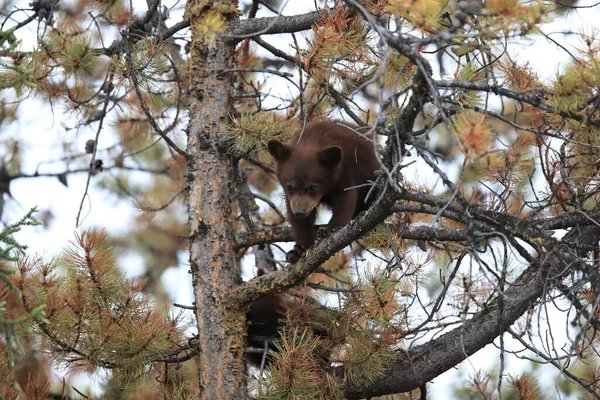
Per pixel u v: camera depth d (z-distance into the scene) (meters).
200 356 9.71
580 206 9.16
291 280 9.42
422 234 10.45
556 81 8.02
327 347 9.93
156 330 9.60
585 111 8.40
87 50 11.70
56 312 9.30
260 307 11.33
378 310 9.35
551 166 10.12
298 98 11.12
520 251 8.77
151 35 12.08
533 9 6.98
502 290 7.95
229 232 10.12
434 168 7.23
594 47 8.20
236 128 10.20
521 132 9.87
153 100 13.30
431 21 7.05
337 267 12.78
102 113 11.97
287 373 9.15
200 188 10.14
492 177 9.47
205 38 10.56
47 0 12.05
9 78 11.27
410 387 10.45
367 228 8.66
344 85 10.01
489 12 7.09
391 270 9.59
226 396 9.48
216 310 9.74
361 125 10.05
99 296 9.61
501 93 7.66
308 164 10.87
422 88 7.46
